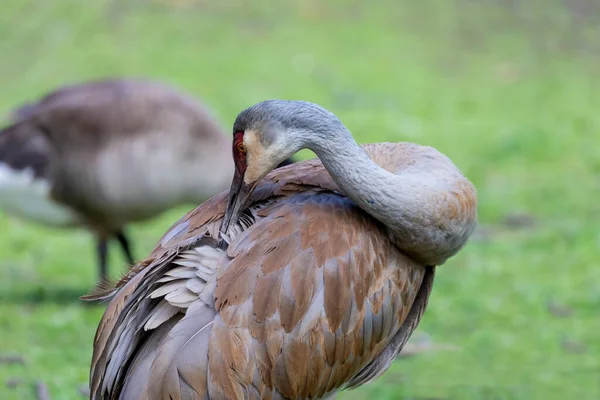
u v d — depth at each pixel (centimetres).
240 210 656
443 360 1052
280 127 639
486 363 1045
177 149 1184
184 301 607
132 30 2466
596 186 1627
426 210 654
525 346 1088
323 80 2180
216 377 592
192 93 2058
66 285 1261
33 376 974
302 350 630
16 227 1496
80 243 1441
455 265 1317
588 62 2323
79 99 1195
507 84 2200
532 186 1620
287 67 2262
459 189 684
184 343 593
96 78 2145
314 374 642
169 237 662
